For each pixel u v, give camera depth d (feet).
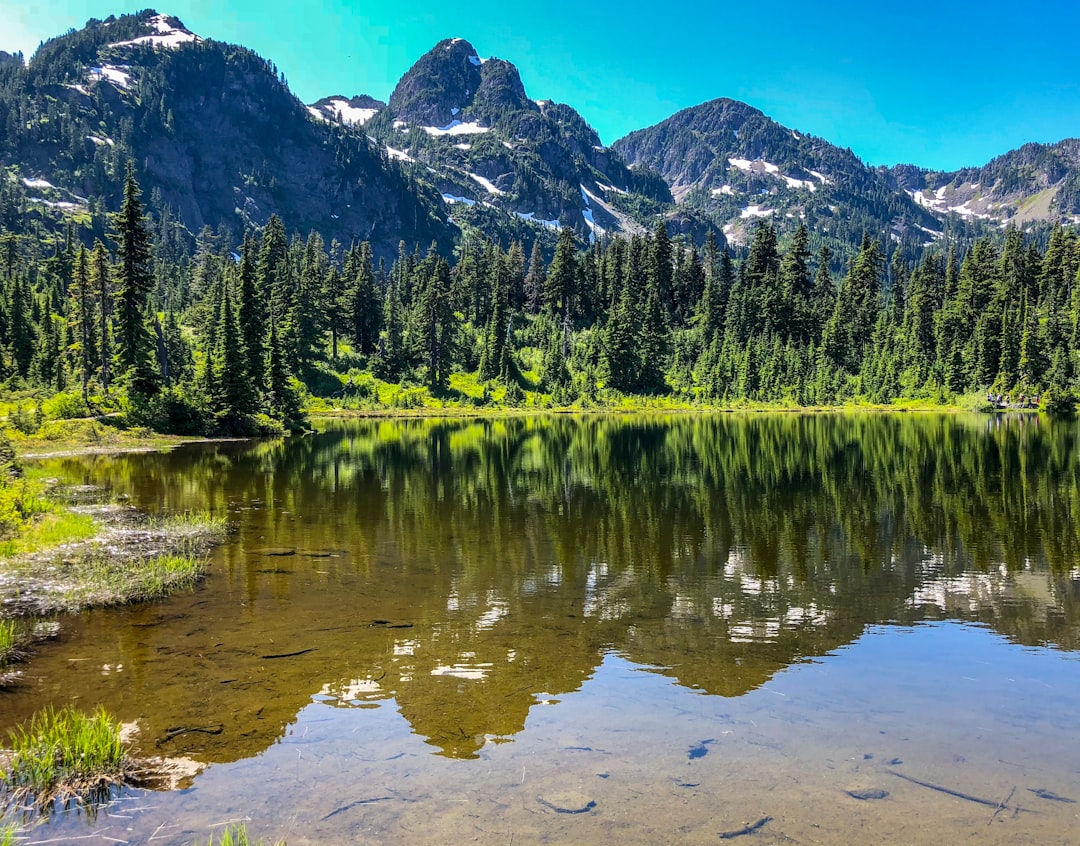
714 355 388.57
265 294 337.11
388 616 41.16
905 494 89.20
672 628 39.01
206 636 37.55
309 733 26.20
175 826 20.18
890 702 29.14
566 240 460.96
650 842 19.27
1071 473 106.73
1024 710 28.43
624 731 26.35
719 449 153.58
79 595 44.65
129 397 187.01
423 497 88.94
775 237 467.52
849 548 59.82
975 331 352.28
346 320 372.79
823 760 24.16
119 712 28.07
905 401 350.02
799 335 412.36
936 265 452.76
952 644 36.45
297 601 44.27
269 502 85.05
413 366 371.97
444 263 462.60
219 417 196.95
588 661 33.86
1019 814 20.88
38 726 26.63
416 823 20.26
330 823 20.30
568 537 64.80
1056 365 317.42
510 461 132.87
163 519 72.43
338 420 284.61
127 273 190.19
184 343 314.55
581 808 21.07
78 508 78.33
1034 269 402.31
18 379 240.12
